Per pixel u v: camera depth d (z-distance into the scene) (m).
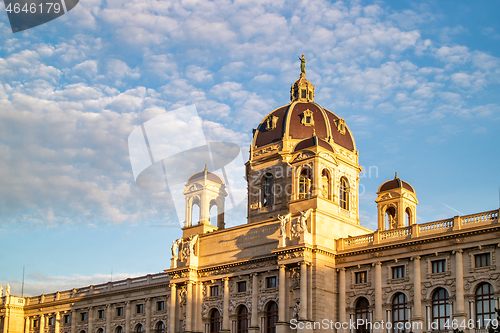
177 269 108.06
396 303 87.94
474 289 80.44
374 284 90.19
